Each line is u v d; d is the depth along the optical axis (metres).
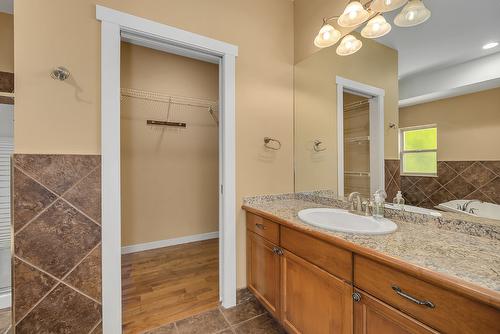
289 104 2.14
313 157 1.99
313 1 1.96
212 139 3.42
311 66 1.99
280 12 2.09
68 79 1.29
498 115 1.02
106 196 1.37
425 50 1.27
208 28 1.73
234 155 1.84
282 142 2.10
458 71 1.14
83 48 1.32
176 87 3.14
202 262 2.60
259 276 1.72
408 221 1.31
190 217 3.27
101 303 1.36
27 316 1.21
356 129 1.67
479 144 1.07
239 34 1.87
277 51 2.06
